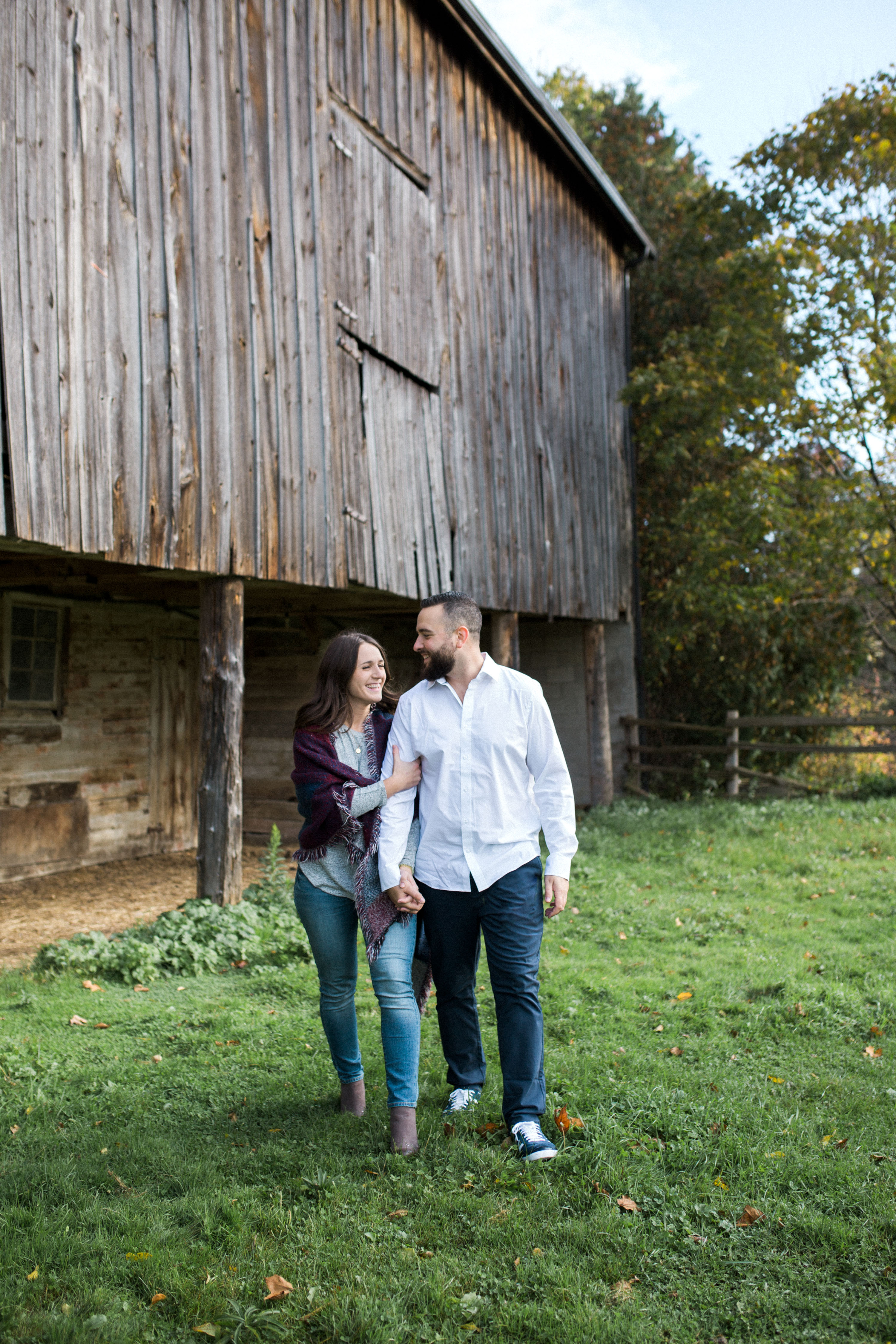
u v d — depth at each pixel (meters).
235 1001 4.68
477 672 3.29
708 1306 2.29
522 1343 2.18
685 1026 4.31
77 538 5.19
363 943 5.61
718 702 15.81
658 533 15.94
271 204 6.95
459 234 9.78
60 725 8.68
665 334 16.86
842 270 11.85
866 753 17.42
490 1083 3.59
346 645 3.35
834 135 11.86
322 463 7.38
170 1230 2.62
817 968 5.09
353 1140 3.11
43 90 5.12
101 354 5.42
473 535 9.75
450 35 9.74
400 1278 2.40
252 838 10.90
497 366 10.45
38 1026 4.27
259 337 6.76
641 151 18.78
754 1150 3.00
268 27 7.02
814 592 13.43
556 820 3.29
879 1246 2.52
